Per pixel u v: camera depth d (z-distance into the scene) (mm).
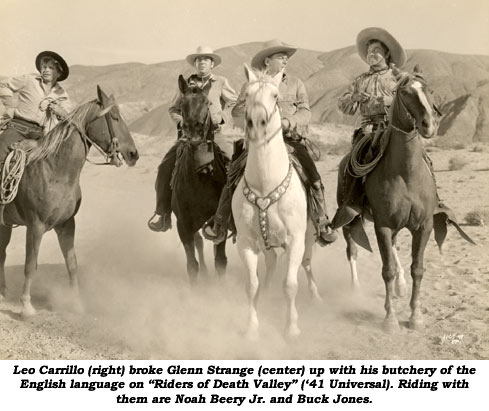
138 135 49062
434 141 38219
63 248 7902
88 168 29281
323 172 23391
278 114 6203
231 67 159000
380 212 6984
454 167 23484
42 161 7395
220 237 7121
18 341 6934
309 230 7852
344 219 7445
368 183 7133
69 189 7504
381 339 6859
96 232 13398
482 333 6930
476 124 84312
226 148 8117
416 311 7172
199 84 8102
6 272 9898
